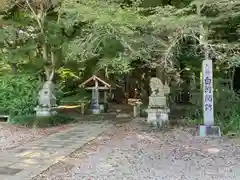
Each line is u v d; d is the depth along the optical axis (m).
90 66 14.84
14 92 12.87
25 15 12.68
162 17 8.59
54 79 14.79
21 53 12.25
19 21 12.50
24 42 12.68
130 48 8.95
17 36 12.43
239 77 13.63
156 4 10.55
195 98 13.09
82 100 17.11
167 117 11.27
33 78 13.43
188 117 12.32
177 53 10.37
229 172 5.65
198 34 9.73
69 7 9.91
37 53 13.41
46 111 12.11
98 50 10.64
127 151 7.34
